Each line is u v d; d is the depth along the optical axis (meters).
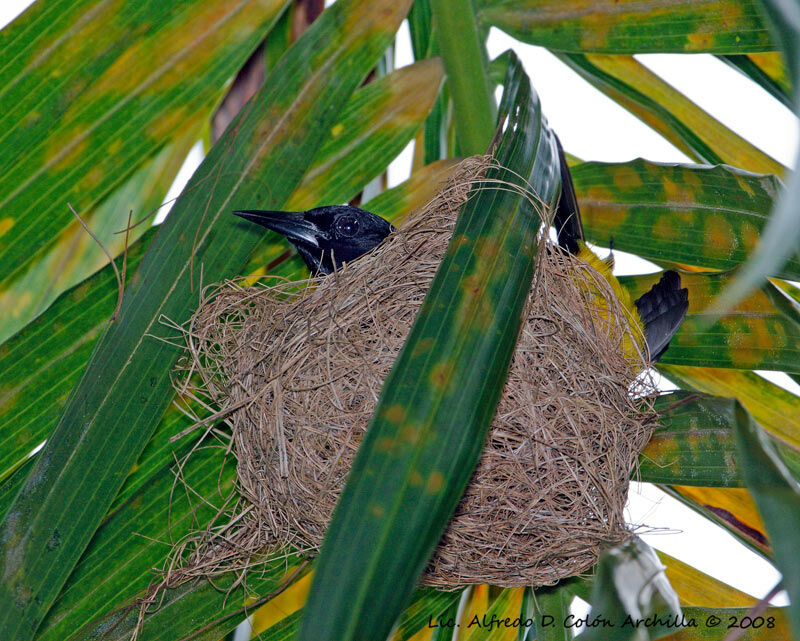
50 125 3.83
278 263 5.79
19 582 3.38
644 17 4.54
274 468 4.05
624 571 2.54
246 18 4.01
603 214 4.84
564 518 3.92
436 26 4.81
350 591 1.94
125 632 3.82
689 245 4.66
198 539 4.00
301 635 1.88
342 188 4.84
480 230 2.73
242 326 4.56
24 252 3.85
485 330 2.44
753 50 4.39
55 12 3.82
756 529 4.54
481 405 2.29
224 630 3.95
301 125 4.13
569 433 4.04
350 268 4.59
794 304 4.46
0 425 3.92
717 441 4.18
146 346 3.80
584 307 4.43
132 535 4.04
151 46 3.92
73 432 3.58
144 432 3.68
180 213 3.99
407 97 4.83
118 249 4.68
